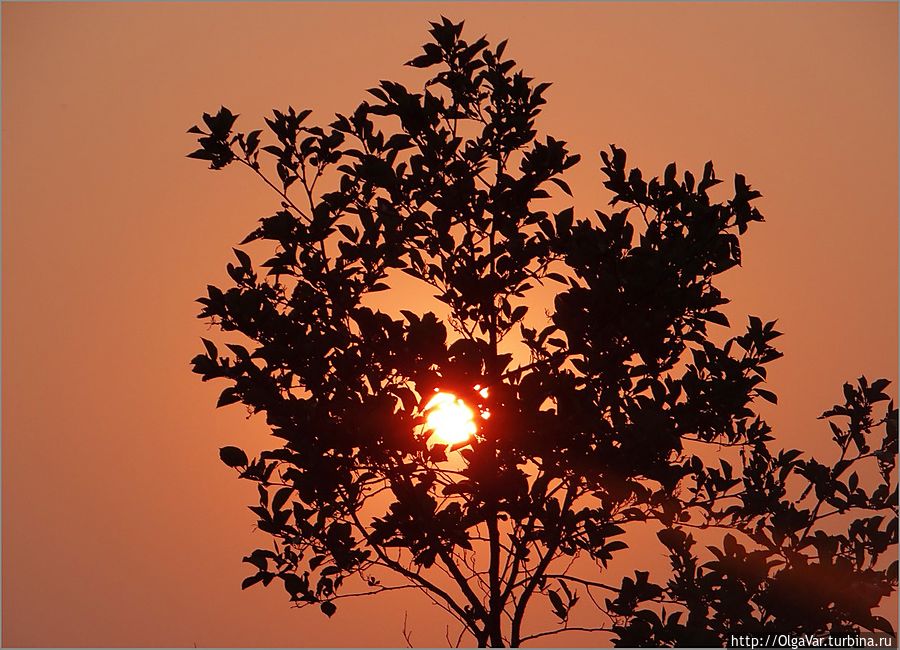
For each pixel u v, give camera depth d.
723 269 20.25
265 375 20.86
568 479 20.59
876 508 22.14
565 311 19.69
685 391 21.06
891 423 22.36
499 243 21.98
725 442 24.30
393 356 20.17
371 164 21.64
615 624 21.36
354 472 22.19
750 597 20.19
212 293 20.61
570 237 20.20
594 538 21.17
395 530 20.88
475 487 19.70
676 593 21.30
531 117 22.17
